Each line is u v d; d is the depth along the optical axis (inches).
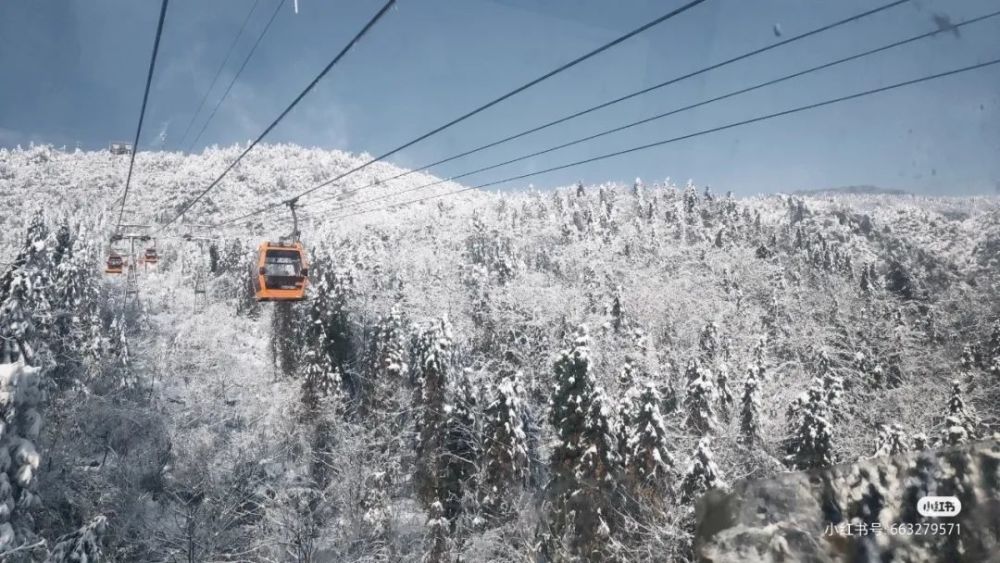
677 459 1350.9
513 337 2491.4
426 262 4175.7
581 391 1295.5
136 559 1508.4
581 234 4768.7
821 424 1307.8
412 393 1830.7
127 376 2269.9
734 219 3769.7
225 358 2947.8
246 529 1616.6
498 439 1481.3
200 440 1911.9
